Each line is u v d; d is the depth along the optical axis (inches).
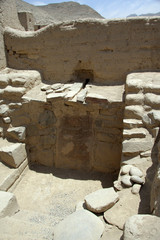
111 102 166.2
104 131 178.4
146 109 149.6
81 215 95.3
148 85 156.9
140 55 192.5
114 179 178.5
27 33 216.2
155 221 72.6
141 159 129.5
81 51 203.5
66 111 180.7
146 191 110.2
